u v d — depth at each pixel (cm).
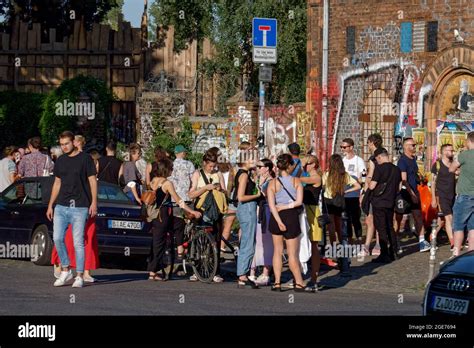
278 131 3647
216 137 4000
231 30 4388
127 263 2356
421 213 2347
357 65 3198
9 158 2595
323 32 3275
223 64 4453
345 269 2019
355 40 3203
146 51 4509
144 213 1948
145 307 1530
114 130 4497
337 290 1873
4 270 2044
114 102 4512
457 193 2042
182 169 2219
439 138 2822
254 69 4488
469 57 2895
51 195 1814
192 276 1975
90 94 4434
